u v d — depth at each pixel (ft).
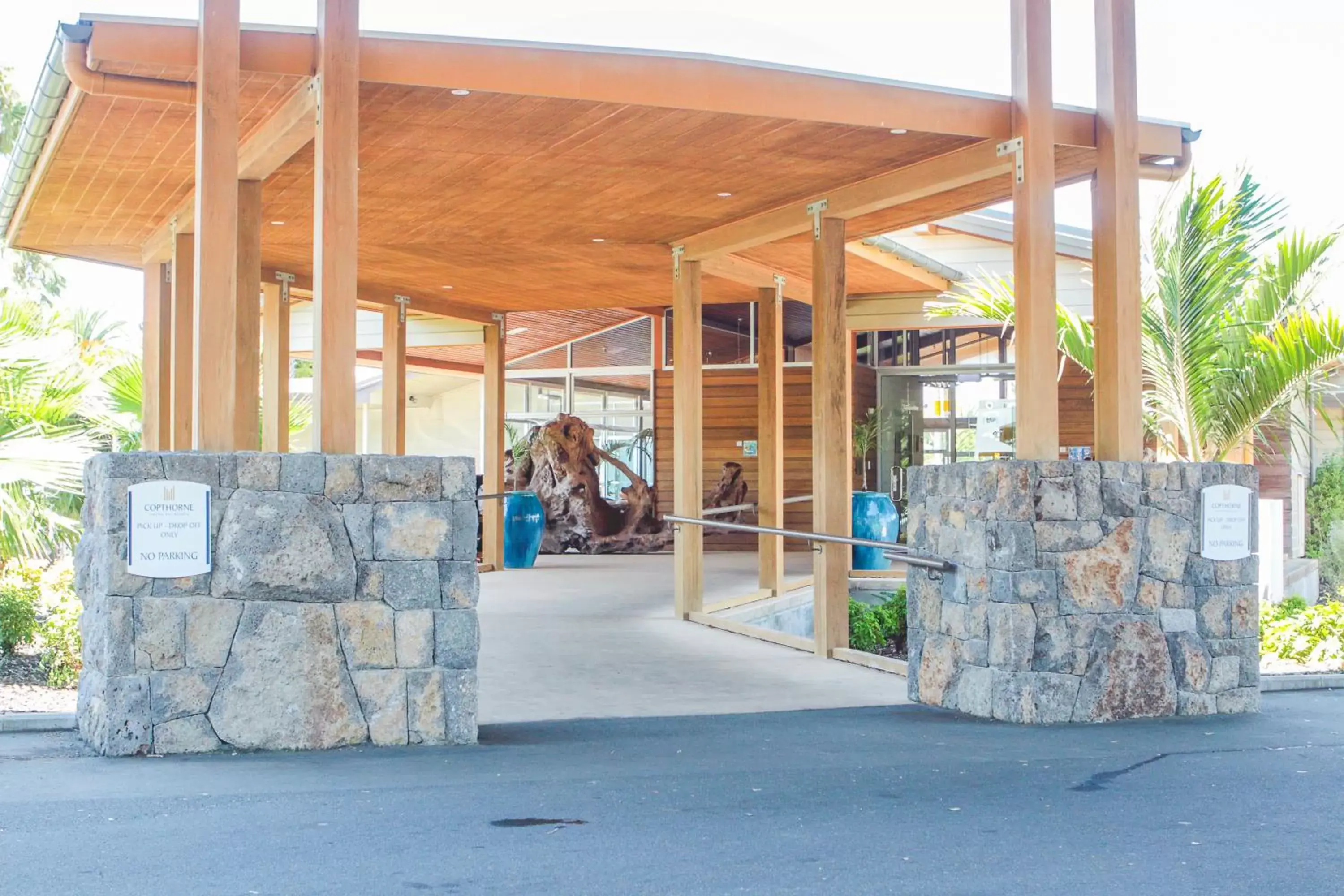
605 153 25.36
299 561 17.78
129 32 20.04
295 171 26.71
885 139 24.20
